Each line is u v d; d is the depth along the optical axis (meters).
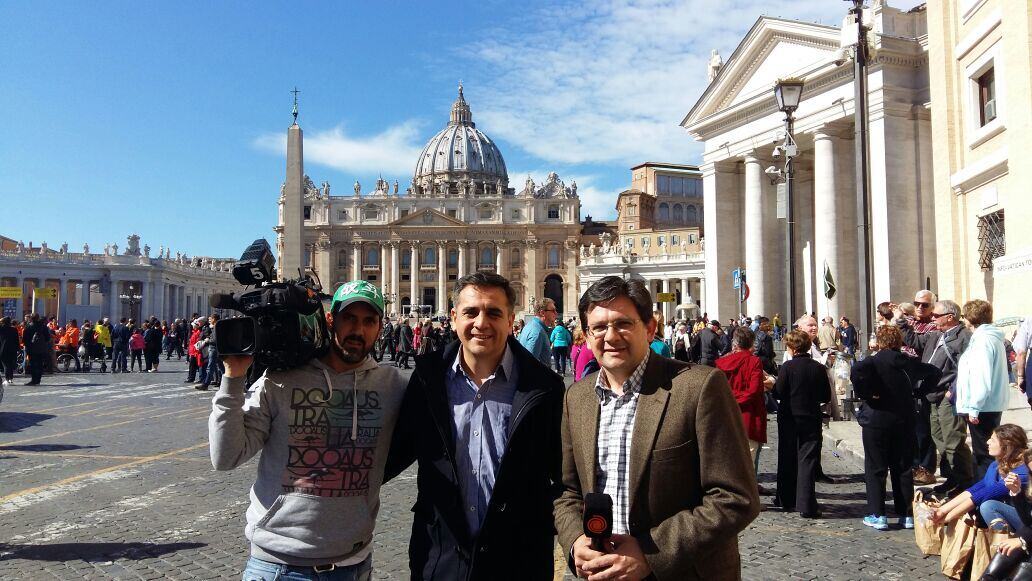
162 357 41.62
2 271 77.62
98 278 85.88
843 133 31.09
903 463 6.92
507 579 2.98
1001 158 15.23
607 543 2.51
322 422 3.03
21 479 8.57
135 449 10.62
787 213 16.06
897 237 27.69
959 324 8.09
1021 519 5.04
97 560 5.67
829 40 29.92
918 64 28.38
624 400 2.88
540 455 3.11
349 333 3.11
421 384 3.18
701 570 2.65
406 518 7.04
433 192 120.44
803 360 7.51
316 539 2.93
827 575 5.57
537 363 3.26
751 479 2.66
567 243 114.62
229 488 8.16
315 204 114.56
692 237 86.94
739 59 34.94
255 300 2.90
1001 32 15.16
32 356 21.67
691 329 30.61
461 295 3.17
